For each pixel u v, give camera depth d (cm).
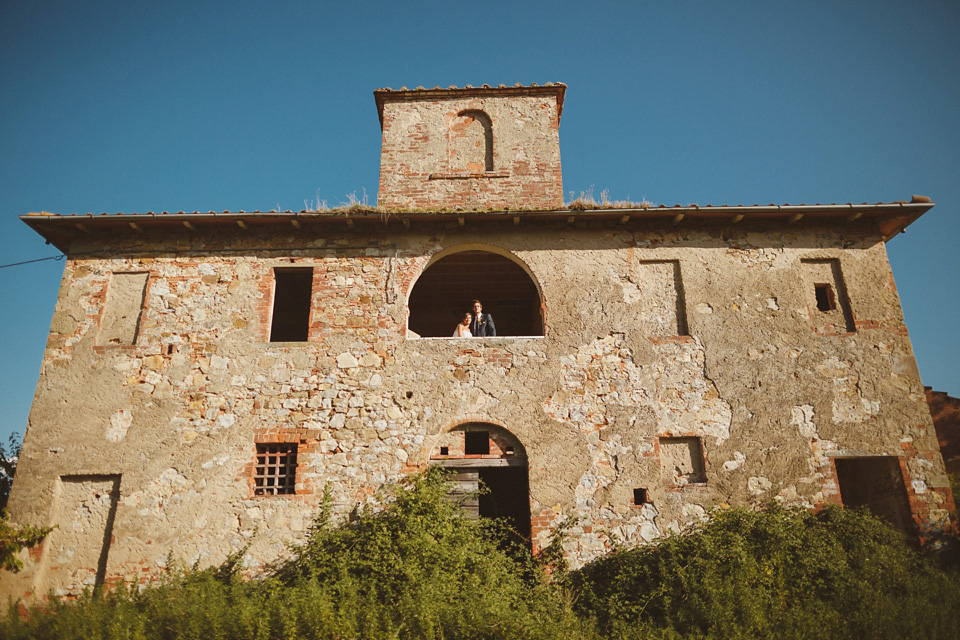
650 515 1031
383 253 1182
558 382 1102
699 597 859
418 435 1071
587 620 865
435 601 812
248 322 1139
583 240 1194
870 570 918
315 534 956
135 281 1172
